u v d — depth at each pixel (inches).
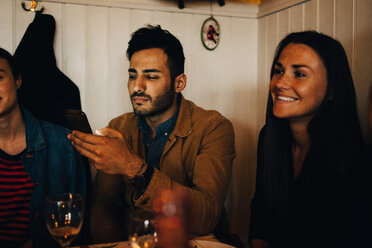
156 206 23.5
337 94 40.3
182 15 84.4
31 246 39.9
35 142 48.5
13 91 46.4
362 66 59.2
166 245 22.4
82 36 78.4
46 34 69.7
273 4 83.2
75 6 77.4
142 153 55.7
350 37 61.7
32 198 47.4
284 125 45.8
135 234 26.6
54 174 50.7
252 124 93.0
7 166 47.3
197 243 34.1
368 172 34.4
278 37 82.7
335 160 38.8
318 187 40.3
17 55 66.4
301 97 40.6
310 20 71.6
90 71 79.6
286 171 45.7
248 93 91.9
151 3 81.7
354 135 40.7
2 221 45.9
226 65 89.4
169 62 50.6
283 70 42.3
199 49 86.4
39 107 66.2
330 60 40.1
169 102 51.9
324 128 40.6
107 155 37.4
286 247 43.5
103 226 48.1
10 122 47.3
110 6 79.5
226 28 88.7
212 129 52.5
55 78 69.7
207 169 47.7
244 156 92.5
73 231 29.7
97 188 54.3
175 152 52.8
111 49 80.6
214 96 88.7
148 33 50.5
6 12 73.1
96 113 80.8
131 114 60.8
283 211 45.1
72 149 51.6
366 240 33.6
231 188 91.4
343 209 37.0
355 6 60.3
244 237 92.4
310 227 40.6
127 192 53.0
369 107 33.7
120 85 82.0
